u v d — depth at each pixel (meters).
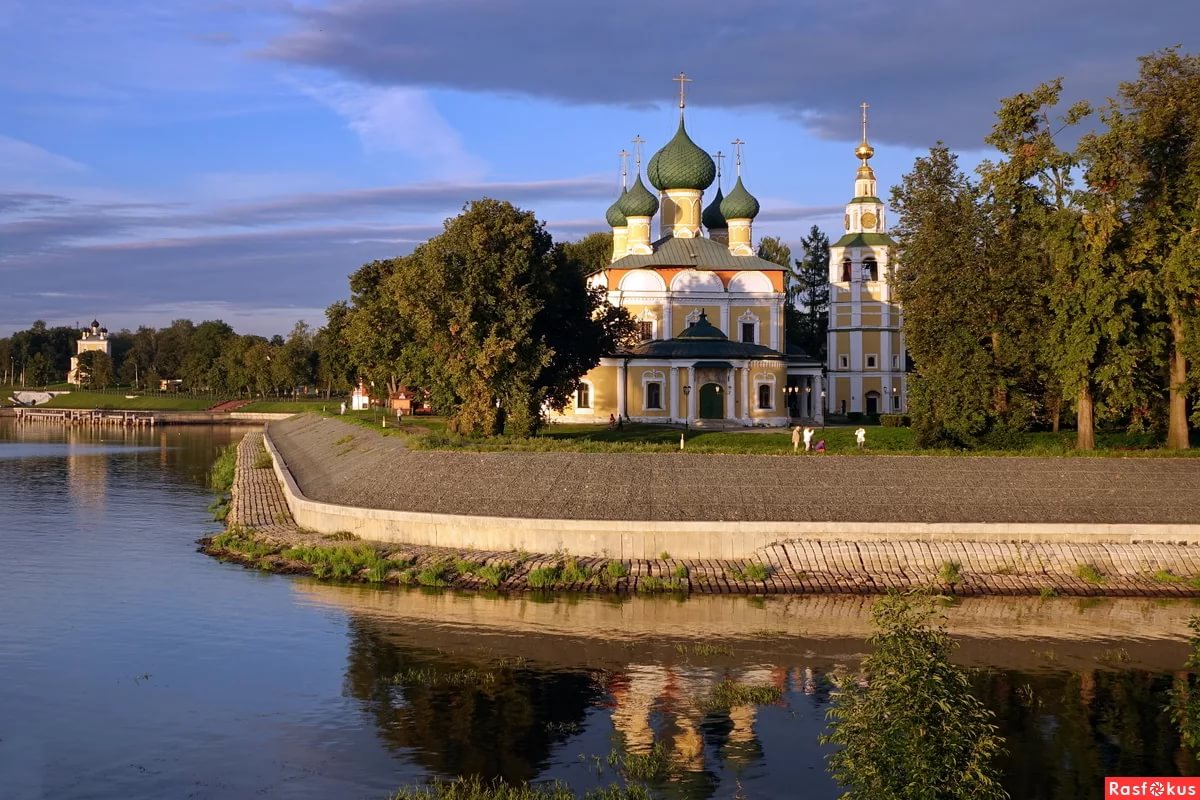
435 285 66.12
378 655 36.59
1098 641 38.69
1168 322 58.94
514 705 31.86
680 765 27.55
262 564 49.84
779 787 26.23
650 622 40.75
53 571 49.50
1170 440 59.62
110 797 25.73
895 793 19.58
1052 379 66.25
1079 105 61.47
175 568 50.09
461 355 65.88
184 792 26.02
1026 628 40.44
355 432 87.44
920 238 69.19
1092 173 57.38
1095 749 28.69
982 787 19.61
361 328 92.31
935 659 20.41
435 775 27.02
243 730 29.91
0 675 34.50
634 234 108.88
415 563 48.34
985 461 54.53
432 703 32.03
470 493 53.91
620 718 30.81
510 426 65.38
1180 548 47.78
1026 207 62.59
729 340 100.25
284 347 186.00
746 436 76.56
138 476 92.94
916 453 55.69
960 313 64.44
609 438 77.94
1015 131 62.94
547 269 69.75
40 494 79.31
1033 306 64.50
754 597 44.22
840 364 117.56
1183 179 57.09
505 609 42.44
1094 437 64.56
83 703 32.00
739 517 50.34
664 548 48.44
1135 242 56.94
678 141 110.00
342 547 50.41
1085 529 48.31
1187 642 38.47
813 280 159.75
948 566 45.97
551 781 26.64
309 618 41.16
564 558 47.78
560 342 74.81
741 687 33.22
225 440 140.75
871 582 45.44
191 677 34.34
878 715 20.27
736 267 105.94
